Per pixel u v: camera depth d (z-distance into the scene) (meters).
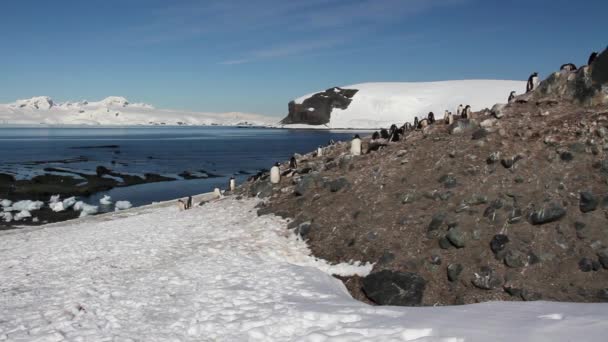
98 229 22.88
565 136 14.10
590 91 15.50
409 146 19.25
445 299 11.34
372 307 9.74
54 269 15.69
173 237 19.14
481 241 12.23
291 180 23.05
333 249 14.87
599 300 9.84
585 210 11.62
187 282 12.59
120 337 8.86
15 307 11.20
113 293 11.86
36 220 34.25
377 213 15.27
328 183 19.19
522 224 12.09
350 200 16.98
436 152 17.27
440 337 7.18
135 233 20.78
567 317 7.36
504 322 7.58
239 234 17.94
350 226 15.42
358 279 13.09
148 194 48.62
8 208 37.91
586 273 10.48
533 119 15.92
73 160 83.44
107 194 48.31
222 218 21.28
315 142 159.00
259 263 14.28
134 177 59.31
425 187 15.32
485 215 12.83
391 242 13.68
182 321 9.64
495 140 15.81
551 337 6.54
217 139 185.00
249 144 148.12
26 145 136.38
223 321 9.44
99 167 65.50
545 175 13.15
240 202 23.70
